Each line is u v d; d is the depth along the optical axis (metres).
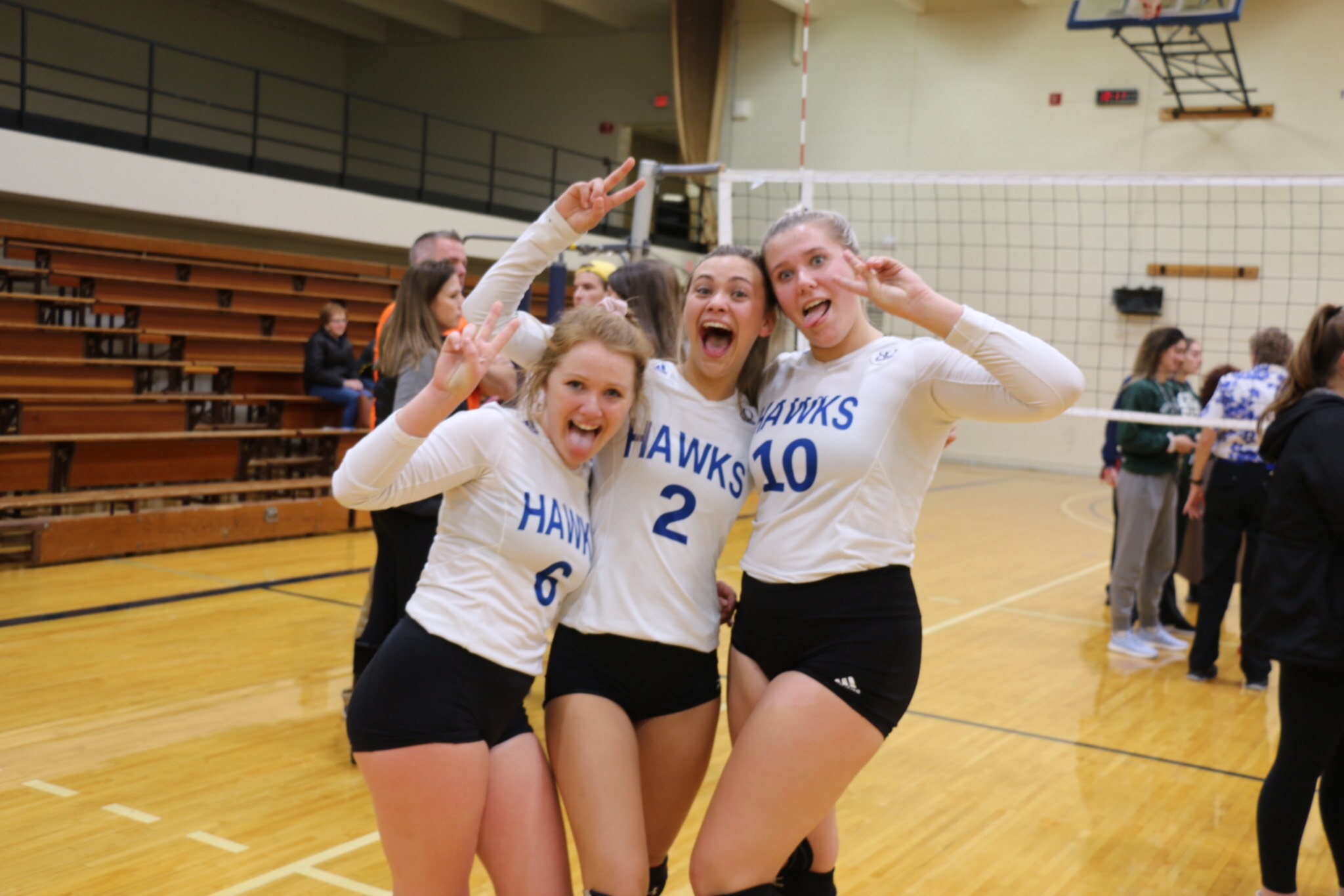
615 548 2.17
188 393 9.38
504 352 2.32
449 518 2.07
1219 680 5.54
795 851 2.30
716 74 17.00
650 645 2.14
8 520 6.76
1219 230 14.22
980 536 9.89
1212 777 4.11
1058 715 4.83
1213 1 11.90
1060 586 7.79
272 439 8.92
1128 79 14.72
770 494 2.15
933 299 1.91
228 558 7.30
